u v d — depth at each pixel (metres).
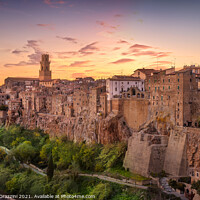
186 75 105.75
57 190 102.44
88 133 140.38
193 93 107.31
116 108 134.62
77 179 108.75
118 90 140.62
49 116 182.00
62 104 177.25
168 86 112.19
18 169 126.50
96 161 122.06
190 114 106.62
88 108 152.12
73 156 124.50
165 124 111.44
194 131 96.38
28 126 196.12
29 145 145.62
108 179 105.25
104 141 132.12
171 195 84.38
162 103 114.88
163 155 105.62
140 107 125.00
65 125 162.38
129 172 110.06
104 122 133.12
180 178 94.44
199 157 93.44
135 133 116.19
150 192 88.44
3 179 113.62
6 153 146.50
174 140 102.88
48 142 154.62
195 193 82.12
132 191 92.62
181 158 97.50
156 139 108.62
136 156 110.81
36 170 126.94
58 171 118.12
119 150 121.06
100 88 144.25
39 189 103.44
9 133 178.62
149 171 103.25
